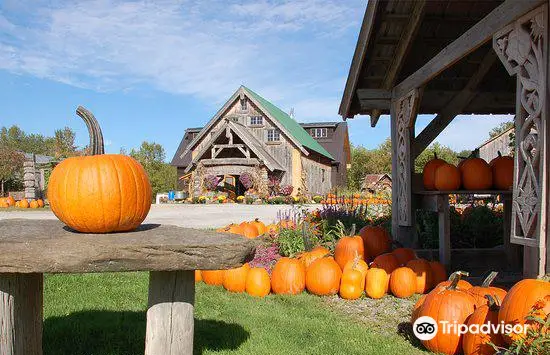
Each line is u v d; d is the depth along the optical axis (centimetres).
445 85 819
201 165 2972
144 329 399
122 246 256
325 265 550
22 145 9162
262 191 2823
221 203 2869
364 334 400
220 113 3170
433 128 807
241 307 484
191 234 321
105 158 329
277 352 352
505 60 427
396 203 757
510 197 684
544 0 369
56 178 319
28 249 247
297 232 764
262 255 725
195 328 407
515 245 689
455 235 828
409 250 627
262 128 3139
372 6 648
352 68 756
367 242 672
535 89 382
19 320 275
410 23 668
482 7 668
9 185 3794
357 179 5069
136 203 327
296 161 3052
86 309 459
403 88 718
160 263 262
